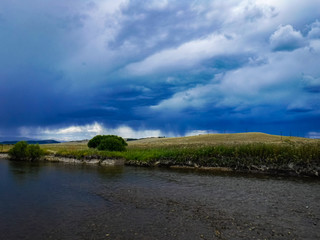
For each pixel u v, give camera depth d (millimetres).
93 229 8172
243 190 14328
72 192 13844
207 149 27203
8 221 8953
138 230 8062
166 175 20797
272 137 93750
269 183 16656
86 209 10477
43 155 37469
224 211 10094
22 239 7387
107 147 38812
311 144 23844
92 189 14703
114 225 8531
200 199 12164
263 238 7410
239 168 23172
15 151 37125
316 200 11875
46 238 7469
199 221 8906
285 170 20609
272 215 9562
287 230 8039
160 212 10008
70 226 8453
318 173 19109
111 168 26438
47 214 9781
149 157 29375
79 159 33312
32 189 14578
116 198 12430
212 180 18047
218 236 7562
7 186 15406
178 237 7488
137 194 13336
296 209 10367
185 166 26672
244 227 8305
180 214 9734
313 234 7715
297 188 14852
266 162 22031
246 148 24922
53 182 17047
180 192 13836
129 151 37156
